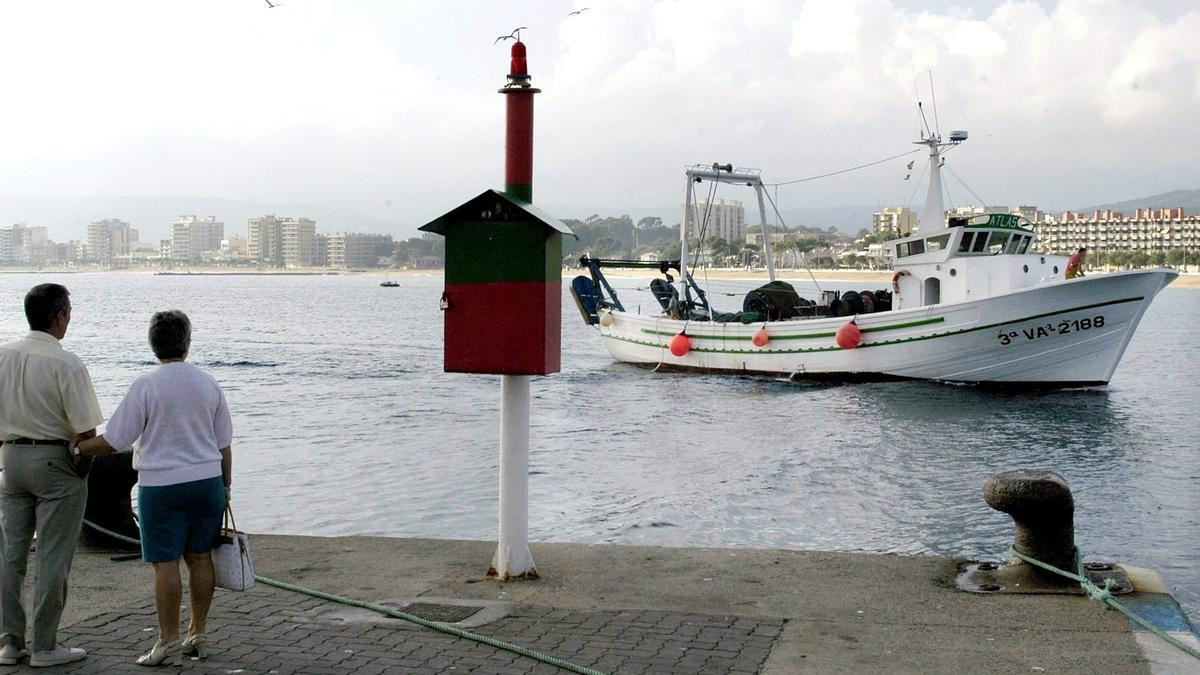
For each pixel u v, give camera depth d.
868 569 8.30
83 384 6.18
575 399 32.56
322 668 6.10
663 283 45.38
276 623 7.01
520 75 7.94
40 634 6.12
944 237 33.94
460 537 14.55
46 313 6.26
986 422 27.08
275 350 53.78
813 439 24.25
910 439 24.31
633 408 30.25
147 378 6.13
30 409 6.12
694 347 40.41
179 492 6.08
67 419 6.18
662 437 24.64
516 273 7.60
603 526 15.26
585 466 20.61
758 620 7.02
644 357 42.91
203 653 6.36
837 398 31.81
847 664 6.16
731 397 32.72
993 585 7.78
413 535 14.73
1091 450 23.00
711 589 7.80
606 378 38.88
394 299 143.62
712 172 41.62
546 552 8.99
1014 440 24.28
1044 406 30.08
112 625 6.98
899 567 8.35
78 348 53.84
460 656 6.33
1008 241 33.81
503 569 8.10
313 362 46.47
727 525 15.43
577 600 7.56
